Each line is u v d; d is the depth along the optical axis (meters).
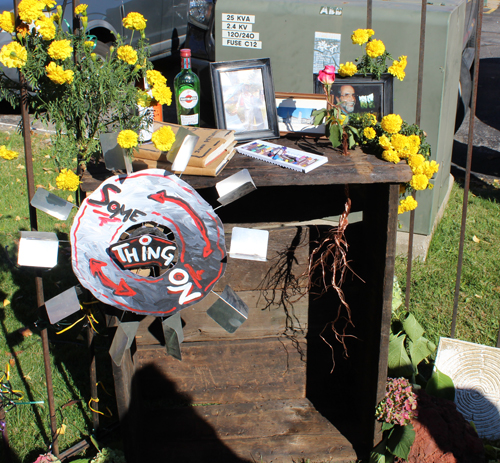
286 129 2.24
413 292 3.53
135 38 6.23
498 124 6.99
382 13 3.12
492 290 3.56
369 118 1.99
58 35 1.70
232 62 2.17
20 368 2.93
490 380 2.64
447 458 2.21
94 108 1.80
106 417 2.62
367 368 2.34
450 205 4.69
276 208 2.68
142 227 1.79
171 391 2.63
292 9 3.24
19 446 2.45
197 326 2.46
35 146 5.66
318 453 2.38
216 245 1.79
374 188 2.09
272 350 2.53
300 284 2.37
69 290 1.89
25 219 4.45
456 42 3.40
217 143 1.89
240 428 2.51
